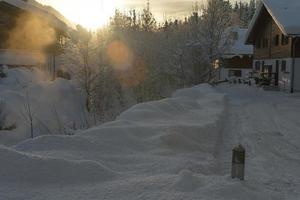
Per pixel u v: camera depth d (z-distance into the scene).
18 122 14.50
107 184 5.81
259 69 47.62
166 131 9.51
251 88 38.78
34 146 7.53
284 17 35.09
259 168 8.81
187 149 9.30
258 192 6.15
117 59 22.98
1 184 5.69
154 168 6.84
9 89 17.91
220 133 12.47
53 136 7.77
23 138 13.69
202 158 8.55
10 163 5.95
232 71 60.22
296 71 35.34
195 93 21.81
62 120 16.38
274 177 8.05
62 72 26.06
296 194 6.95
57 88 19.83
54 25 28.95
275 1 38.53
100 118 18.98
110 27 26.38
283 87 37.22
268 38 43.62
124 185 5.73
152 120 11.39
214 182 5.93
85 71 21.20
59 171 5.95
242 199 5.65
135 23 31.59
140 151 8.16
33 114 15.47
